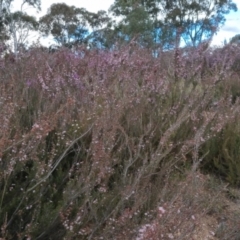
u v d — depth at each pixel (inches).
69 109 120.3
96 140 101.4
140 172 98.7
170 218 80.4
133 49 211.2
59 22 1058.7
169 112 144.4
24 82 136.7
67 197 87.3
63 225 88.6
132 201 97.5
